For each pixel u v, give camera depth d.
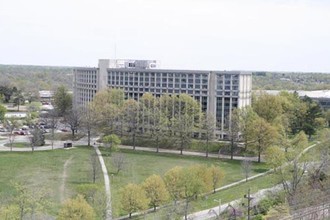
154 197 116.44
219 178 138.25
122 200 112.62
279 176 130.25
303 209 104.62
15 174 153.25
